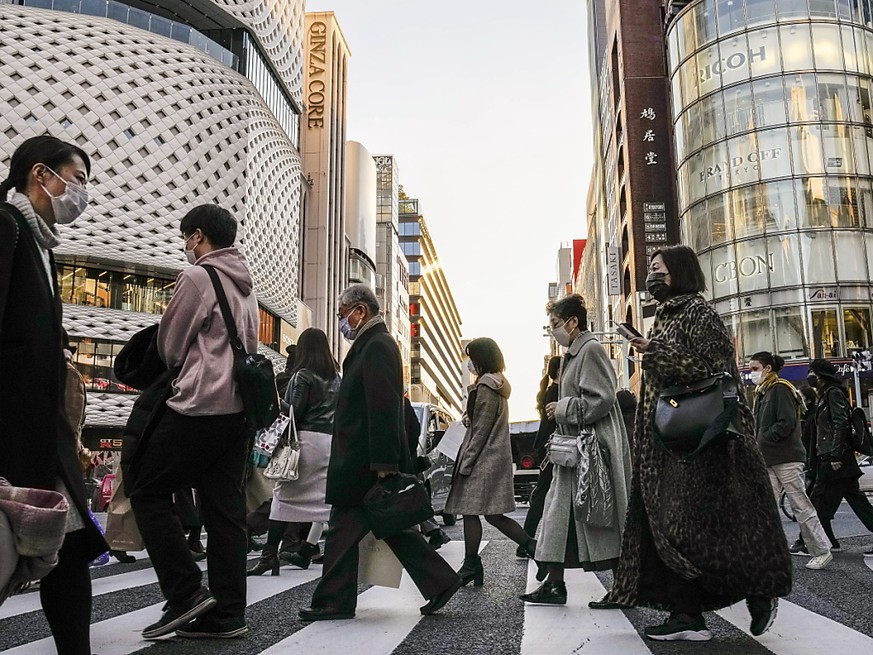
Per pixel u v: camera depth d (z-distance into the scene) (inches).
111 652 118.6
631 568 130.4
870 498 583.8
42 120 1470.2
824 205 1264.8
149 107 1606.8
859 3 1366.9
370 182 3432.6
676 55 1482.5
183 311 131.6
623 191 1918.1
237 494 135.6
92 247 1494.8
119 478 236.7
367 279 3284.9
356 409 154.5
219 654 117.6
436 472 459.2
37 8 1571.1
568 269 5191.9
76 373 202.2
